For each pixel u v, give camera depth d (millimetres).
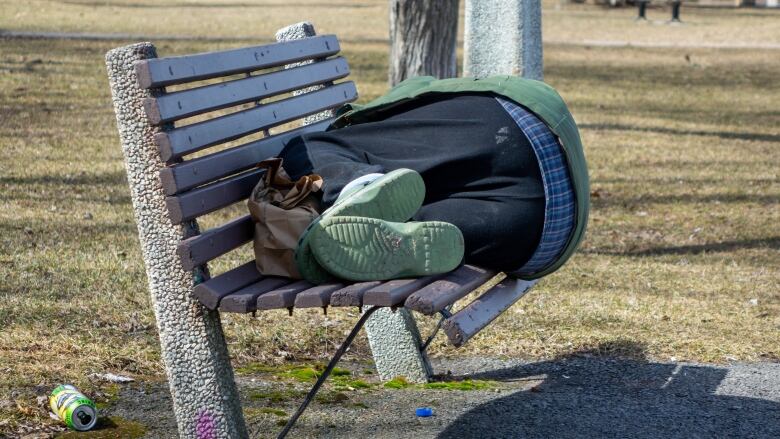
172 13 39375
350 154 5098
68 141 14594
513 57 10195
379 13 43688
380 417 5762
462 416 5852
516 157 4961
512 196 4965
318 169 4914
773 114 22281
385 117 5496
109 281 8086
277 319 7488
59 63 23000
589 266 9930
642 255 10578
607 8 52094
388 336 6473
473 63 10375
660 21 45406
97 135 15195
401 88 5555
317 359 6926
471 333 4742
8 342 6371
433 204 4977
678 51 34562
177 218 4363
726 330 7969
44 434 5133
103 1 43156
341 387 6262
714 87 26297
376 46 31047
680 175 14984
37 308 7195
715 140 18359
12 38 27625
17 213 10375
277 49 5570
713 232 11734
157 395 5828
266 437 5355
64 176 12406
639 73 28250
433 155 5000
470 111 5105
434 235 4555
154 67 4316
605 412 6082
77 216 10453
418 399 6125
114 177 12562
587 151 16531
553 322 7941
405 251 4469
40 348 6332
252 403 5848
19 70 21391
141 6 41906
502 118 5020
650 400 6355
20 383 5711
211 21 36719
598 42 36438
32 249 8953
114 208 10953
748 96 25000
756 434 5852
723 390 6605
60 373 5949
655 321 8117
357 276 4418
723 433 5840
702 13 51781
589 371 6914
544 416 5941
